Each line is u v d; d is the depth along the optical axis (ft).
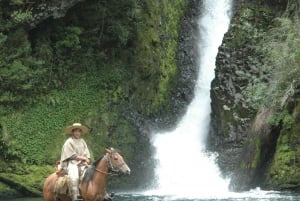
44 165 99.60
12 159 96.84
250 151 101.40
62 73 109.19
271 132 99.71
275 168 97.25
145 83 122.31
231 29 130.93
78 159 47.06
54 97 106.11
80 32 110.52
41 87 104.78
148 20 127.24
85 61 112.98
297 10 109.81
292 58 93.81
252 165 99.71
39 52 107.04
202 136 128.06
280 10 132.98
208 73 140.36
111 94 114.32
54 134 103.60
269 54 101.45
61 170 47.78
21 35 102.53
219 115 122.62
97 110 111.04
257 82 111.65
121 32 114.73
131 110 117.39
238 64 124.36
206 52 142.92
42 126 102.53
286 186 95.45
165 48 132.26
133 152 114.01
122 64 118.21
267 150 100.63
